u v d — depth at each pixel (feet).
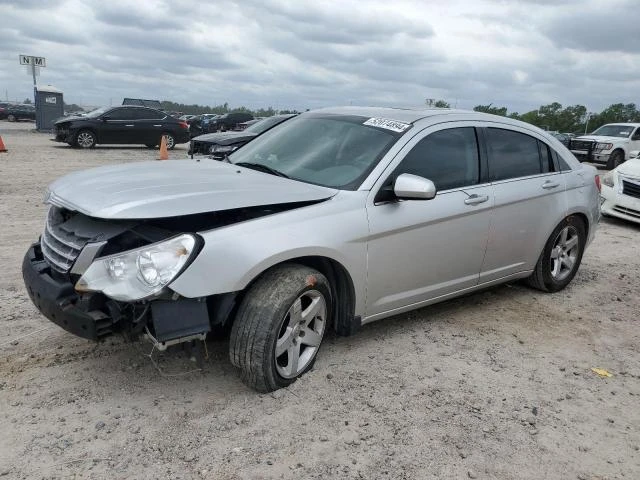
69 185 11.90
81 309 10.02
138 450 9.46
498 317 16.42
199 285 9.95
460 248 14.58
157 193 10.75
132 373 11.85
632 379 13.16
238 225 10.73
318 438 10.06
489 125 15.83
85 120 67.67
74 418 10.21
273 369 11.12
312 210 11.72
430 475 9.31
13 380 11.34
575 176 18.39
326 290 11.90
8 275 17.37
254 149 15.49
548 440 10.52
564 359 13.97
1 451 9.23
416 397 11.64
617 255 25.02
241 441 9.85
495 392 12.09
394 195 12.78
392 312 13.70
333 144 14.05
